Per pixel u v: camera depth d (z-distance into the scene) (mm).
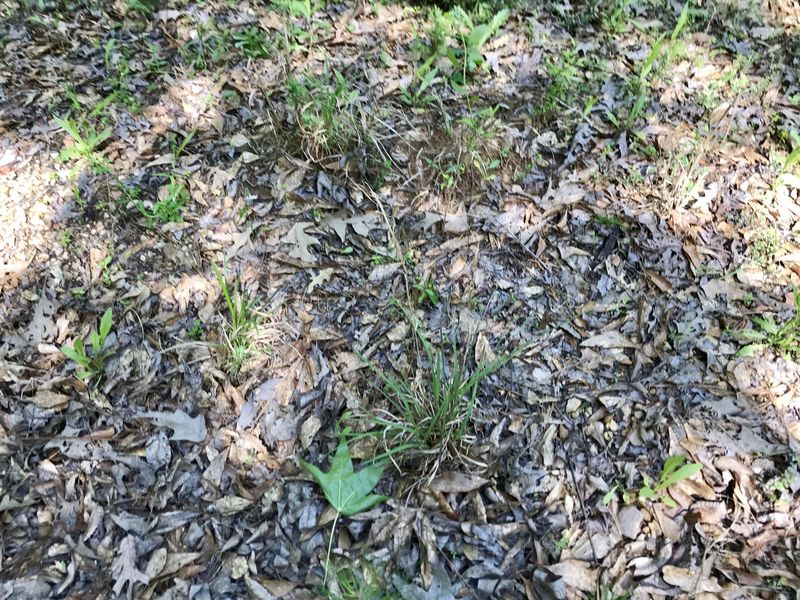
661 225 2918
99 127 3254
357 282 2762
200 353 2543
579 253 2850
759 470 2271
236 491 2242
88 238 2855
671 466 2184
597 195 3029
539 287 2760
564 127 3281
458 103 3395
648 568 2078
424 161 3141
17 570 2062
